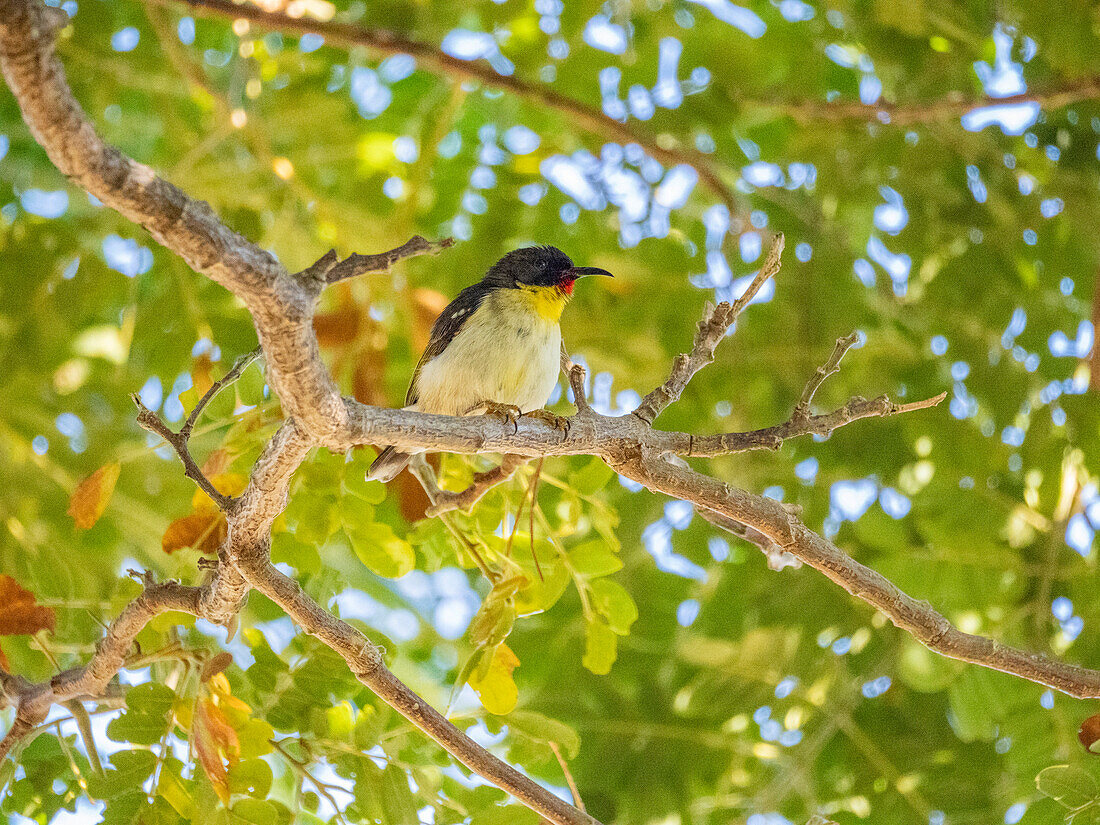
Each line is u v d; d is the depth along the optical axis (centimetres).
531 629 1257
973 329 1355
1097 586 1124
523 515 835
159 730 682
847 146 1378
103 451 1295
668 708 1245
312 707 755
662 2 1329
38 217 1235
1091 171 1372
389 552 809
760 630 1202
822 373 695
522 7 1280
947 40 1320
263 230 1196
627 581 1321
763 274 723
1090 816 725
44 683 709
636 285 1359
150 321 1161
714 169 1427
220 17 1175
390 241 1241
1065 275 1383
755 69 1316
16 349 1234
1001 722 1123
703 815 1191
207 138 1205
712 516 779
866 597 700
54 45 388
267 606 1138
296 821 809
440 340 1047
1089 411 1113
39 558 803
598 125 1262
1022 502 1195
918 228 1337
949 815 1151
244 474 807
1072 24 1218
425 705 662
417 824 698
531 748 768
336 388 557
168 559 1292
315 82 1430
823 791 1193
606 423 688
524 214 1408
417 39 1352
